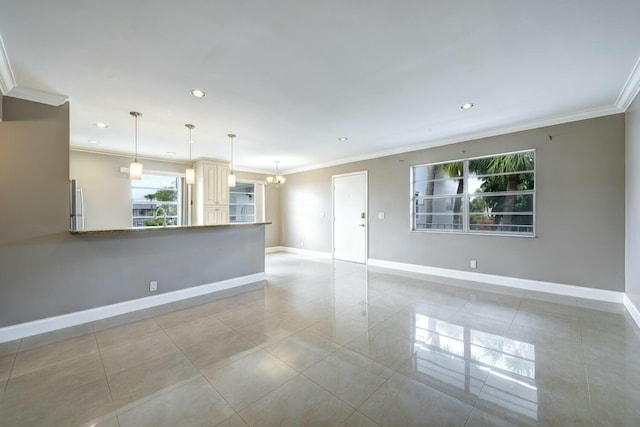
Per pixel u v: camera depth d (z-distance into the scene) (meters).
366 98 3.02
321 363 2.12
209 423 1.54
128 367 2.07
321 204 6.94
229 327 2.76
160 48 2.08
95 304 2.96
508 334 2.58
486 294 3.76
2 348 2.36
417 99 3.05
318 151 5.58
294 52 2.16
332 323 2.85
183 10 1.68
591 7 1.69
